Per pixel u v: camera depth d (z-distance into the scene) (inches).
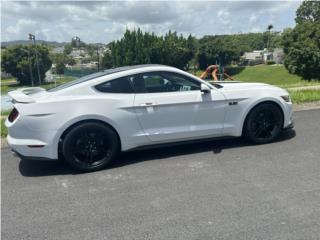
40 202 160.6
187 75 213.8
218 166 191.8
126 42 3117.6
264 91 223.9
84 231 133.6
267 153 208.1
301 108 344.5
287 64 2228.1
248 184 166.2
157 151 223.5
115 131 199.2
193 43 3503.9
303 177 171.0
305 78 2124.8
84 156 195.9
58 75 2527.1
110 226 136.0
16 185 181.9
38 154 191.0
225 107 215.6
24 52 2878.9
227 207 144.9
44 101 190.1
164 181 175.9
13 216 148.4
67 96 194.1
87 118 191.8
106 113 194.4
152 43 3132.4
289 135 242.7
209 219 136.3
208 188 164.4
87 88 197.0
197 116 211.6
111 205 153.5
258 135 225.0
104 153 199.0
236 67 3383.4
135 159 211.5
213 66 367.6
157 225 134.3
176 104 206.1
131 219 140.2
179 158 208.2
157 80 207.8
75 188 174.6
